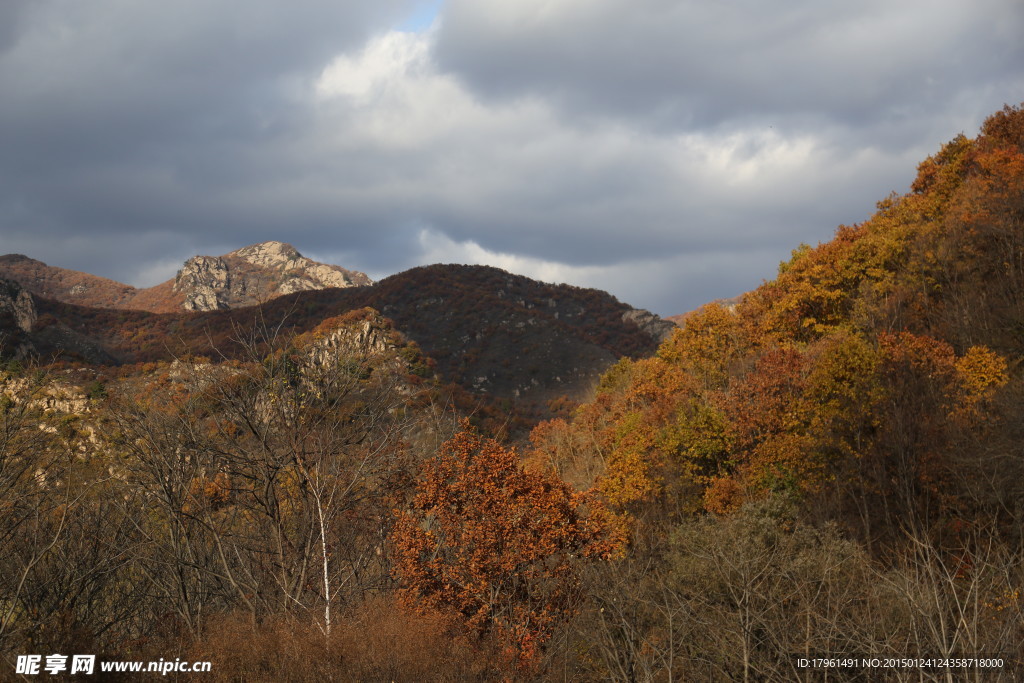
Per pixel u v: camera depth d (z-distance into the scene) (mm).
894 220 54500
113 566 11000
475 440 13891
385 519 13484
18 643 9523
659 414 42031
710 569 13211
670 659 10523
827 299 51594
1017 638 7617
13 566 10562
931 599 8438
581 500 14219
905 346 31078
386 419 13234
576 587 12875
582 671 12359
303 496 12164
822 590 11367
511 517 13281
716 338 54281
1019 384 27688
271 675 9297
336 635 9844
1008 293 38562
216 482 12430
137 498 11875
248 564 12125
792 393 35938
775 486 29703
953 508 21609
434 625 10953
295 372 12703
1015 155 47719
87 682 9016
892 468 25891
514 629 12305
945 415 27031
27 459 11227
